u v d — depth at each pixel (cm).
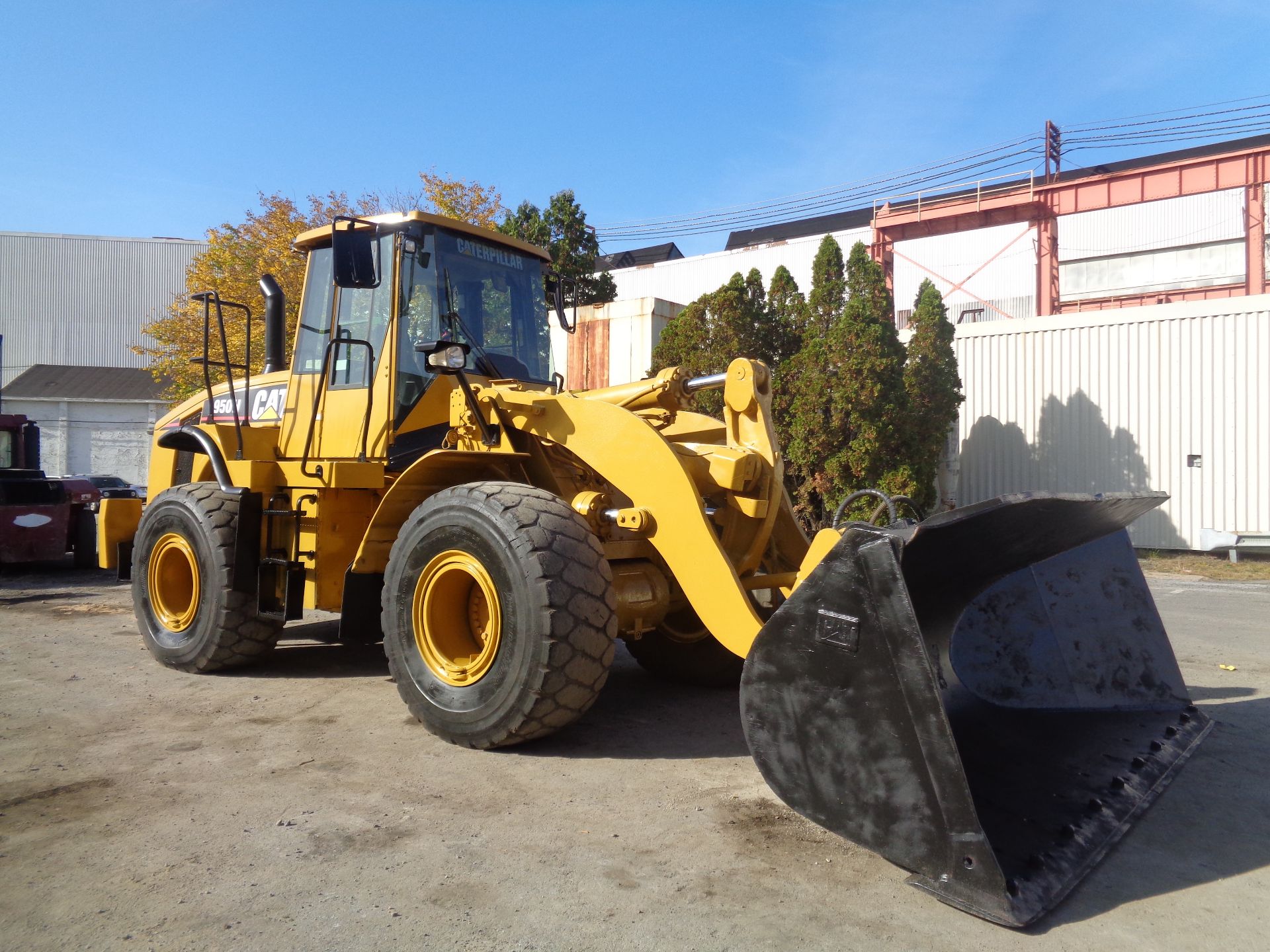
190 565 513
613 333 1405
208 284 2156
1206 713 432
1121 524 354
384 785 323
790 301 1256
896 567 241
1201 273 3228
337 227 423
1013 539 292
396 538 441
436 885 245
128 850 266
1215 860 267
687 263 3747
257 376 597
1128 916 232
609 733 395
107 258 4644
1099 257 3416
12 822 288
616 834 281
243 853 264
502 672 349
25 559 1024
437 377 468
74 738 380
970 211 1839
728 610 339
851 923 226
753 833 282
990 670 363
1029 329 1379
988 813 271
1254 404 1207
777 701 268
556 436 394
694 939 218
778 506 402
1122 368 1304
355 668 524
